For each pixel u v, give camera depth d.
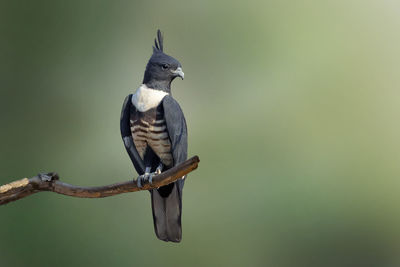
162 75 8.68
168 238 8.58
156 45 9.28
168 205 8.50
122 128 8.77
